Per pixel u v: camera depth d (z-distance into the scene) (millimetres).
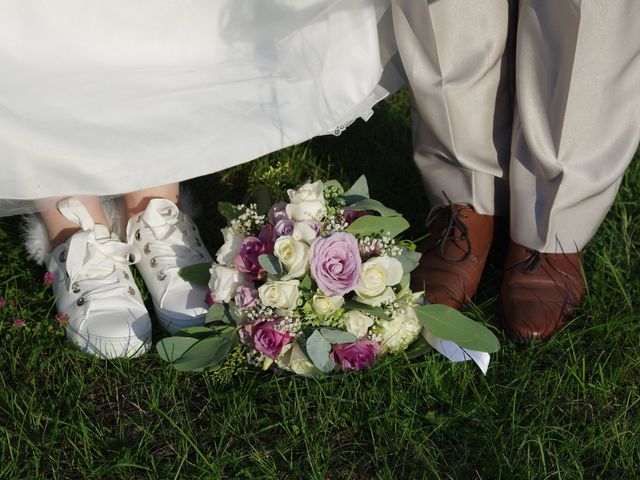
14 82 1603
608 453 1564
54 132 1569
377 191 2285
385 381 1695
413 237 2143
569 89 1626
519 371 1722
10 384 1710
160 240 1895
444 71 1746
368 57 1804
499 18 1694
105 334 1734
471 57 1729
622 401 1698
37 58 1638
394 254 1643
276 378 1673
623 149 1707
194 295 1817
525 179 1817
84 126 1617
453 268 1904
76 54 1668
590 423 1649
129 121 1661
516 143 1800
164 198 1959
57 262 1854
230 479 1535
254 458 1554
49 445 1561
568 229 1825
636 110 1668
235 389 1697
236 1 1730
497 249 2088
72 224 1887
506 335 1838
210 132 1704
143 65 1729
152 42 1723
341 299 1578
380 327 1649
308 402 1654
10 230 2107
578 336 1812
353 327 1604
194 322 1795
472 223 1959
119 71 1702
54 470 1530
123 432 1628
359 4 1752
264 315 1611
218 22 1760
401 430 1609
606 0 1527
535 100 1689
